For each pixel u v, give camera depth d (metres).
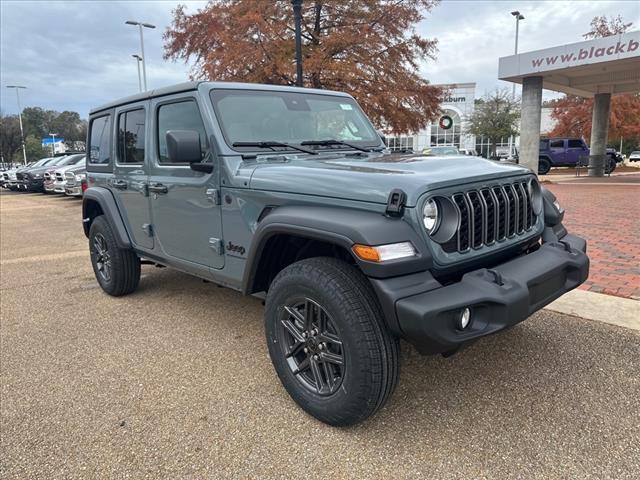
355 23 14.04
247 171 3.01
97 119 4.96
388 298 2.19
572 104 30.28
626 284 4.69
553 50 15.24
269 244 2.81
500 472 2.22
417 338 2.17
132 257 4.77
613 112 27.44
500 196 2.72
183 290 5.16
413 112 14.93
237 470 2.29
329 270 2.46
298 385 2.71
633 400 2.76
